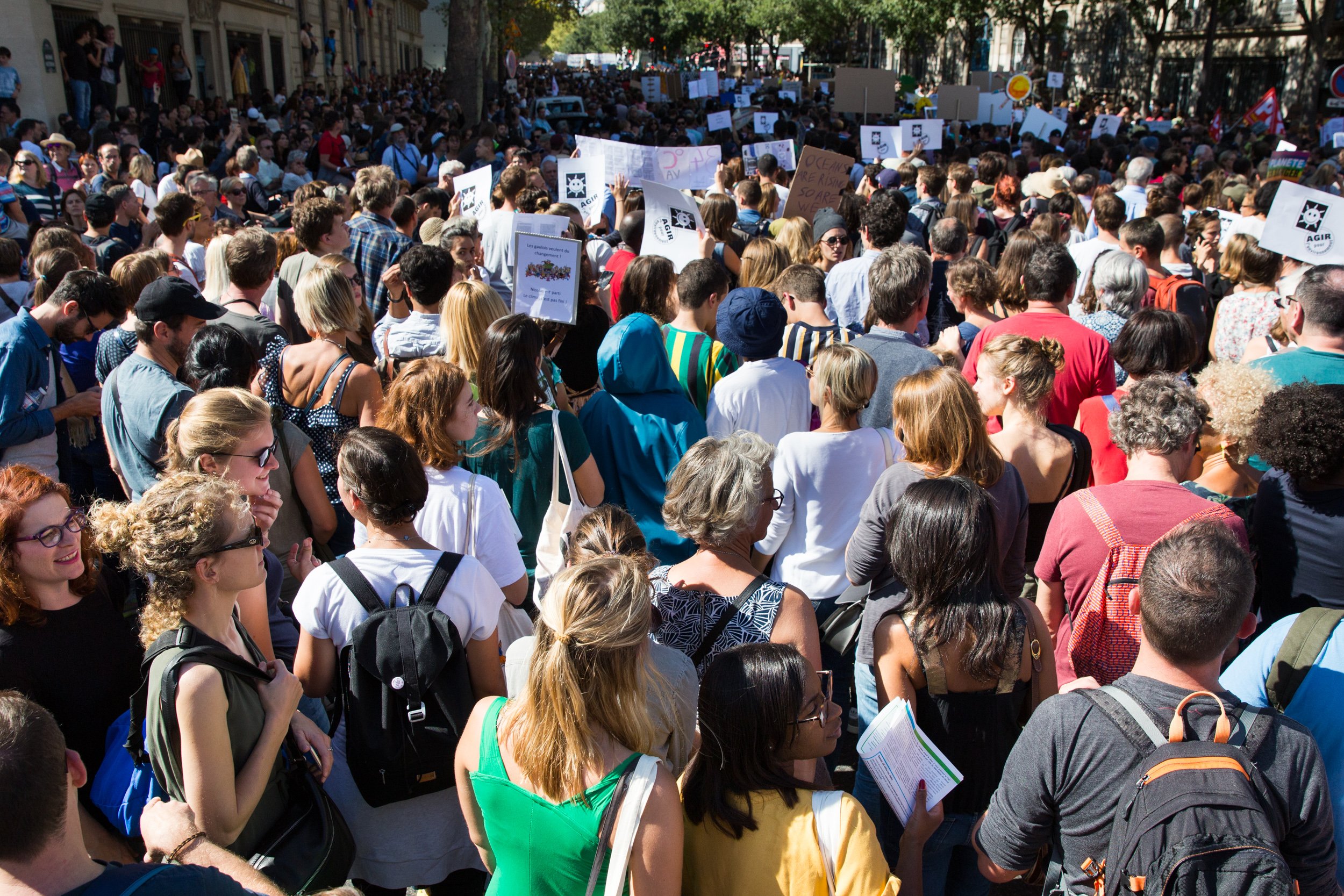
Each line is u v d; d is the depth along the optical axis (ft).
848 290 19.44
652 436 12.49
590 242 23.52
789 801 6.41
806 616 8.25
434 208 26.78
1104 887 5.88
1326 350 11.89
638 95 118.42
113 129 45.06
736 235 23.22
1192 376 15.64
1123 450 10.04
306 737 8.27
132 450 11.95
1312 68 95.96
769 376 12.82
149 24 69.82
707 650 8.18
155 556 7.25
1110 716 6.30
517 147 38.83
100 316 15.03
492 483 10.50
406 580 8.63
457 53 70.08
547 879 6.43
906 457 10.17
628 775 6.29
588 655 6.22
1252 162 44.96
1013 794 6.75
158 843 6.57
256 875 6.38
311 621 8.55
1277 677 7.51
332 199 19.08
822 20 144.05
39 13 52.01
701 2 192.24
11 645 7.75
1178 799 5.53
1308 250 17.65
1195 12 125.39
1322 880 6.06
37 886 5.28
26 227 26.81
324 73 120.57
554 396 12.53
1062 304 14.74
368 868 8.79
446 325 12.84
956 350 16.69
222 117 62.90
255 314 14.40
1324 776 5.98
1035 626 8.34
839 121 62.08
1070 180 31.12
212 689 7.07
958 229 20.13
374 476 8.55
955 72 161.79
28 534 7.67
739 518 8.26
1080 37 138.51
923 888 8.70
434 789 8.42
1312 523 8.96
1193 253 26.27
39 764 5.24
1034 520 11.52
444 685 8.27
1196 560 6.23
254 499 9.45
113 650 8.30
